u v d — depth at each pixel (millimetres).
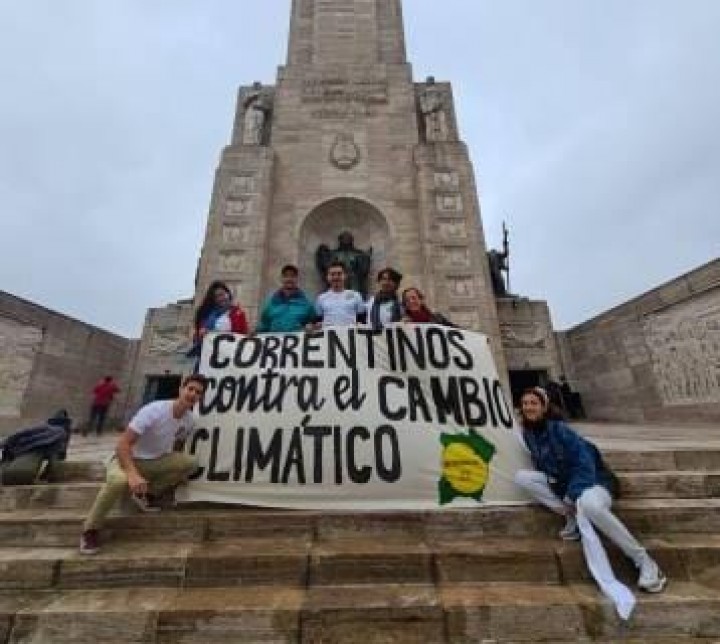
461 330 5895
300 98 19328
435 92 20547
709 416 13266
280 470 4762
